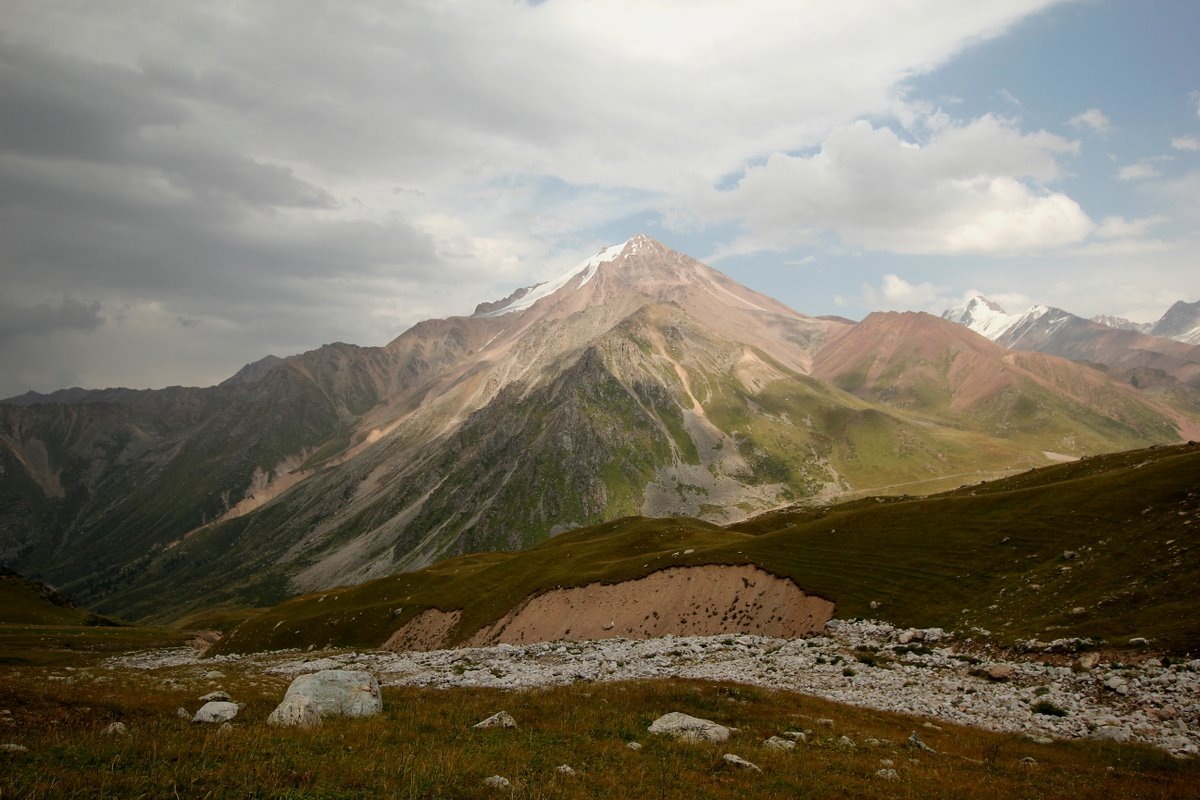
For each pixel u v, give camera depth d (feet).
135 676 178.29
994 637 164.14
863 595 218.59
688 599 267.39
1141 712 110.11
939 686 137.18
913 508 268.21
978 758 87.97
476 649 260.21
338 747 68.39
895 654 170.81
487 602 338.34
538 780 62.59
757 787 66.18
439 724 84.58
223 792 52.75
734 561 273.54
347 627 366.22
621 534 411.75
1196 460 212.43
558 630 287.28
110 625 574.15
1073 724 108.06
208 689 131.54
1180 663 123.85
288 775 57.52
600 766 69.31
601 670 174.19
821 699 122.21
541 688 125.39
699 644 208.95
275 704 95.66
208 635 539.29
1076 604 164.14
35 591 583.58
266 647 371.15
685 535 375.45
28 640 401.49
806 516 425.28
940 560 222.07
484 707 98.63
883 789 68.80
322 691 91.86
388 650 333.62
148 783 52.90
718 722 97.81
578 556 368.27
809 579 239.71
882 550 243.81
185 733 71.92
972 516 243.19
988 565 207.31
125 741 65.36
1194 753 91.25
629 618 273.75
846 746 86.74
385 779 58.34
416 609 357.00
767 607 240.12
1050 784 76.07
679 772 68.64
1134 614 148.66
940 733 101.76
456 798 55.77
